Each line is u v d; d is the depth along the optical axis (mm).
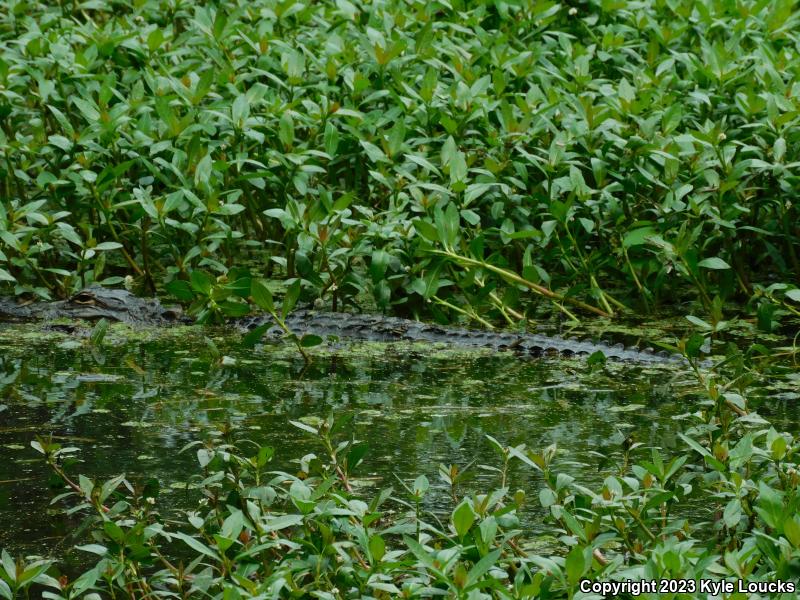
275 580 4766
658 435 7910
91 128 11828
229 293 10609
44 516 6461
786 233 11664
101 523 6332
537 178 12086
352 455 5992
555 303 11227
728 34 14445
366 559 5387
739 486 5633
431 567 4660
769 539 4805
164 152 12109
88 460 7312
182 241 11875
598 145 11836
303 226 10859
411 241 10961
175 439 7742
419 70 13453
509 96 13250
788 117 11344
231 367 9711
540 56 13523
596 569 5277
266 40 13211
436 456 7426
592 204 11359
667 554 4652
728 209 11148
